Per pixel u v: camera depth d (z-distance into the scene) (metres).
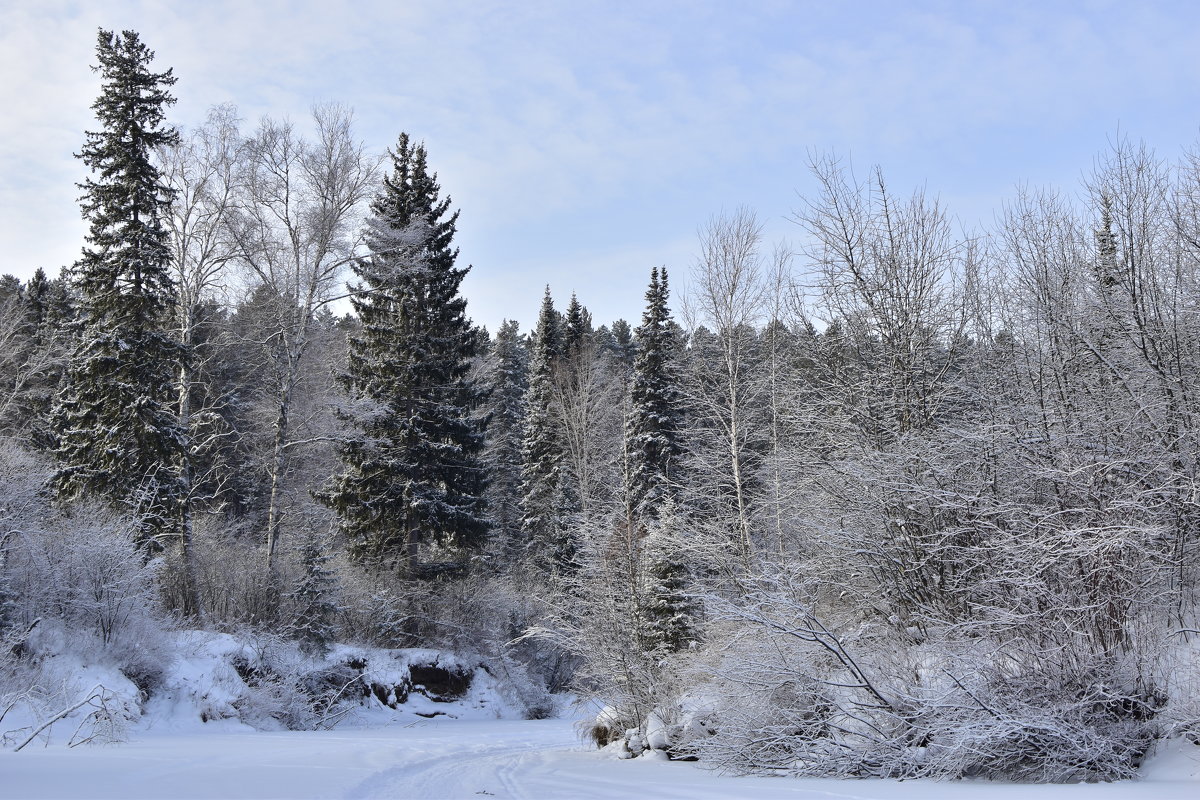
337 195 27.02
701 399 26.94
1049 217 17.16
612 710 18.72
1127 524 11.20
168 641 21.42
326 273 27.16
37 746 13.88
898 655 12.66
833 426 18.53
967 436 13.80
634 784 11.39
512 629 33.97
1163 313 14.80
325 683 25.41
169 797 8.52
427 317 32.94
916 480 14.26
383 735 20.98
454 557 35.44
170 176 26.81
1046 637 11.43
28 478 21.45
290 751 14.14
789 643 12.83
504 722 28.28
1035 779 10.39
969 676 11.15
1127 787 9.12
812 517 17.22
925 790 9.43
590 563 20.91
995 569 12.84
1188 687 10.48
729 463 26.55
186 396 26.45
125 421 24.61
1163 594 11.65
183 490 25.55
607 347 69.00
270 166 26.89
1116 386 14.15
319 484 35.66
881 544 14.59
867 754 11.45
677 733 15.80
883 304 18.48
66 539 20.42
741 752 12.78
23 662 17.11
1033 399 15.00
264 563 27.05
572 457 42.25
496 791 10.95
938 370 18.42
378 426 31.27
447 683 30.16
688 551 20.28
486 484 34.50
